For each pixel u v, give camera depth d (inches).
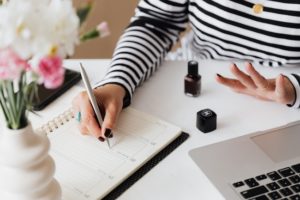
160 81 37.2
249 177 27.0
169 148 30.1
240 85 35.1
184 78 35.4
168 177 27.9
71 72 37.5
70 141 30.5
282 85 33.1
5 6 17.8
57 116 32.9
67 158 29.0
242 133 31.2
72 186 26.9
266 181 26.6
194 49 46.5
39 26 17.5
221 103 34.3
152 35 41.6
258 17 39.4
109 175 27.6
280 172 27.2
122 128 31.5
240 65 40.1
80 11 20.2
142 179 27.8
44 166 22.7
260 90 34.3
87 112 31.1
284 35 39.1
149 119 32.3
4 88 19.7
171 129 31.2
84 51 67.6
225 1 39.7
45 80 17.4
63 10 18.2
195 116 33.0
